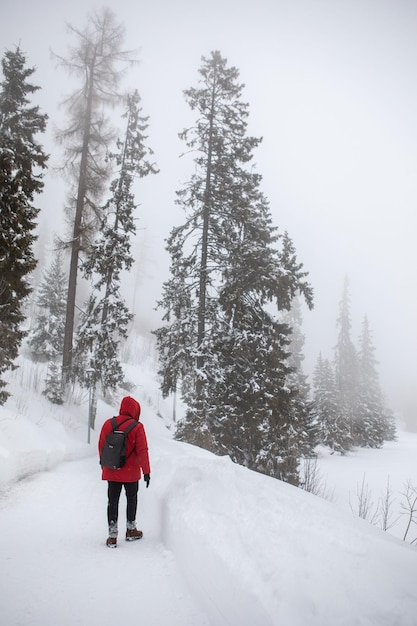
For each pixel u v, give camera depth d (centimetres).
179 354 1606
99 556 425
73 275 1820
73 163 1933
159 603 327
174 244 1736
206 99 1797
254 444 1507
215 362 1528
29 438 874
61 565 392
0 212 1059
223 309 1653
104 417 1878
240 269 1628
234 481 491
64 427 1336
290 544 307
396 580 227
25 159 1162
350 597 222
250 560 306
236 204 1672
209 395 1481
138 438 496
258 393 1452
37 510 573
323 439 3447
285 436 1499
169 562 417
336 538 295
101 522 552
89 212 1939
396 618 194
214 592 308
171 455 880
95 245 1677
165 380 1689
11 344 1099
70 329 1773
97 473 906
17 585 341
